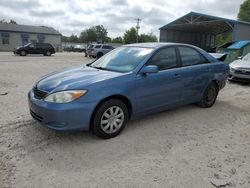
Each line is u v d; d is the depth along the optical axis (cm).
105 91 382
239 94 767
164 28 3023
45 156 344
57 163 328
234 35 2280
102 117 389
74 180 293
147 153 360
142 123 474
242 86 920
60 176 300
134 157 348
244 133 445
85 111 367
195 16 2528
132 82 413
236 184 295
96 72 430
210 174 313
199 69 533
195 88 534
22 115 500
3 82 858
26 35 5009
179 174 310
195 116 525
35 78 973
